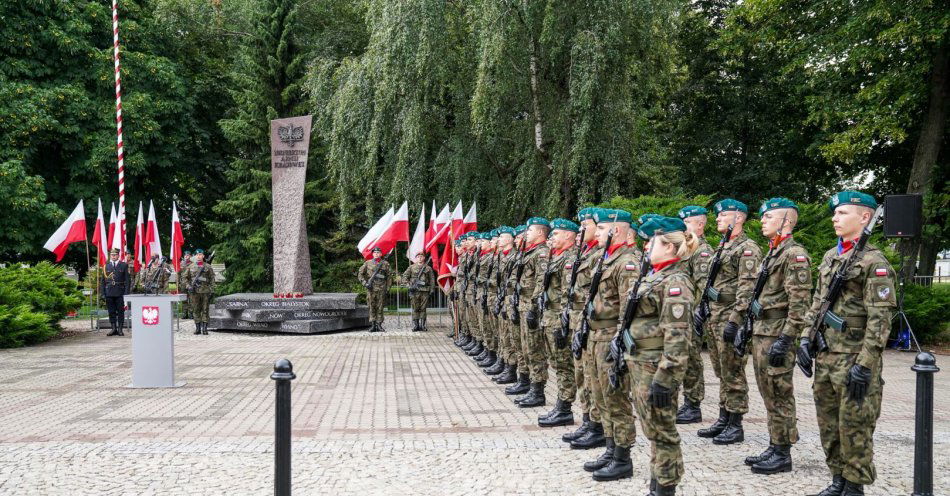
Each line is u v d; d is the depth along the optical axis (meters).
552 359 8.01
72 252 27.53
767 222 6.28
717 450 6.82
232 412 8.66
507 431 7.59
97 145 25.39
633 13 17.69
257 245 26.31
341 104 20.69
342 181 21.59
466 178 20.58
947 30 17.05
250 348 15.35
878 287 4.97
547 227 9.10
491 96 18.31
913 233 13.34
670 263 5.11
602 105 17.95
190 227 33.56
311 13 29.62
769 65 25.75
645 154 21.20
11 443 7.13
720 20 27.39
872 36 18.42
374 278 19.05
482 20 17.80
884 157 23.36
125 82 26.66
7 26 24.38
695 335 7.93
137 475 6.05
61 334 19.03
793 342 6.00
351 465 6.29
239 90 30.08
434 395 9.75
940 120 18.70
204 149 31.28
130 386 10.52
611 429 6.07
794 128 25.12
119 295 18.61
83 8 26.38
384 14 19.05
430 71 18.91
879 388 5.07
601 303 5.96
